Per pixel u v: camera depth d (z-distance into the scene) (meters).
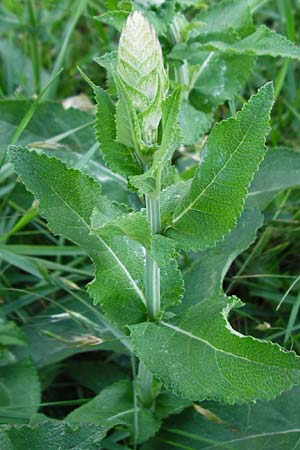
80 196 0.39
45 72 0.69
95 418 0.42
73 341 0.46
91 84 0.36
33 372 0.46
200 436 0.43
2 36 0.72
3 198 0.56
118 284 0.41
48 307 0.51
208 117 0.54
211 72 0.54
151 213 0.37
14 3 0.68
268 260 0.53
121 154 0.36
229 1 0.55
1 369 0.46
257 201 0.52
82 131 0.56
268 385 0.35
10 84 0.67
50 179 0.39
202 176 0.37
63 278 0.49
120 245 0.41
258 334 0.49
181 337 0.38
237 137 0.36
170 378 0.37
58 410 0.49
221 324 0.37
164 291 0.41
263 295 0.51
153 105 0.34
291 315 0.47
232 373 0.36
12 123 0.57
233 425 0.44
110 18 0.49
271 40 0.50
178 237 0.38
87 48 0.72
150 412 0.43
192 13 0.70
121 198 0.53
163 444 0.43
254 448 0.43
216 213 0.37
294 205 0.56
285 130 0.63
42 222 0.52
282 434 0.43
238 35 0.52
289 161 0.53
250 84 0.66
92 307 0.47
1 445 0.39
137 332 0.39
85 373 0.49
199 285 0.45
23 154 0.39
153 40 0.33
